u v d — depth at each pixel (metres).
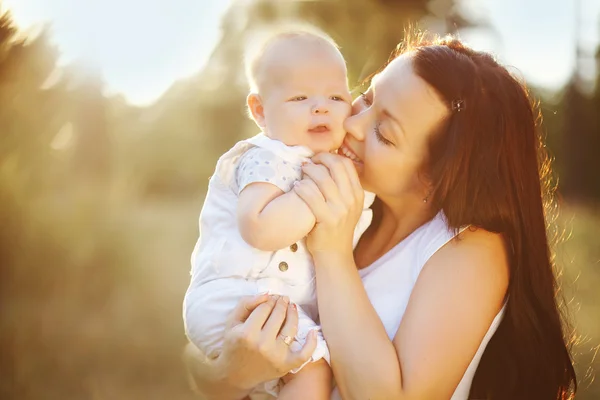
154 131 15.12
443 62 2.11
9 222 5.17
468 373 2.14
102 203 6.41
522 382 2.26
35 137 4.82
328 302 2.05
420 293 2.05
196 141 15.51
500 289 2.10
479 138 2.09
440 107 2.09
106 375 5.68
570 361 2.34
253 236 2.08
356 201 2.11
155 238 8.89
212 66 12.20
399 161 2.14
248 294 2.17
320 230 2.08
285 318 2.05
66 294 5.78
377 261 2.29
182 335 6.60
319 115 2.21
